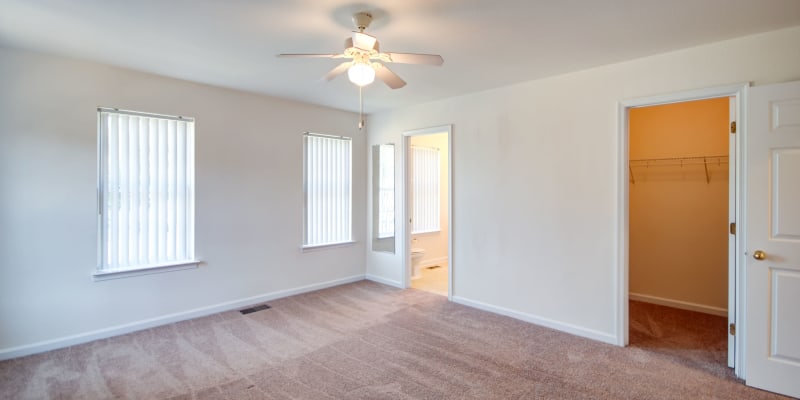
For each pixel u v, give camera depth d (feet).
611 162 10.69
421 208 21.61
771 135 8.20
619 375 8.93
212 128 13.15
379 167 17.57
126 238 11.48
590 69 11.05
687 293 13.93
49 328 10.29
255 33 8.73
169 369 9.25
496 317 12.91
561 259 11.70
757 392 8.21
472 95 13.89
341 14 7.75
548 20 7.97
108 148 11.19
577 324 11.38
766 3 7.19
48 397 8.00
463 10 7.52
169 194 12.32
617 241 10.60
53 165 10.32
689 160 13.87
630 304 14.57
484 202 13.57
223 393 8.19
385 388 8.38
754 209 8.41
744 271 8.67
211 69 11.32
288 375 8.96
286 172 15.23
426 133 15.60
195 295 12.88
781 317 8.11
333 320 12.62
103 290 11.13
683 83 9.57
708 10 7.48
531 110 12.32
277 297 15.01
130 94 11.45
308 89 13.53
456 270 14.49
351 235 17.61
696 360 9.71
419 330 11.75
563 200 11.64
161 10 7.61
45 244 10.23
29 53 9.96
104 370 9.20
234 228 13.76
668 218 14.33
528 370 9.18
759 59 8.62
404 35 8.78
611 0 7.09
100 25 8.31
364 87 13.21
